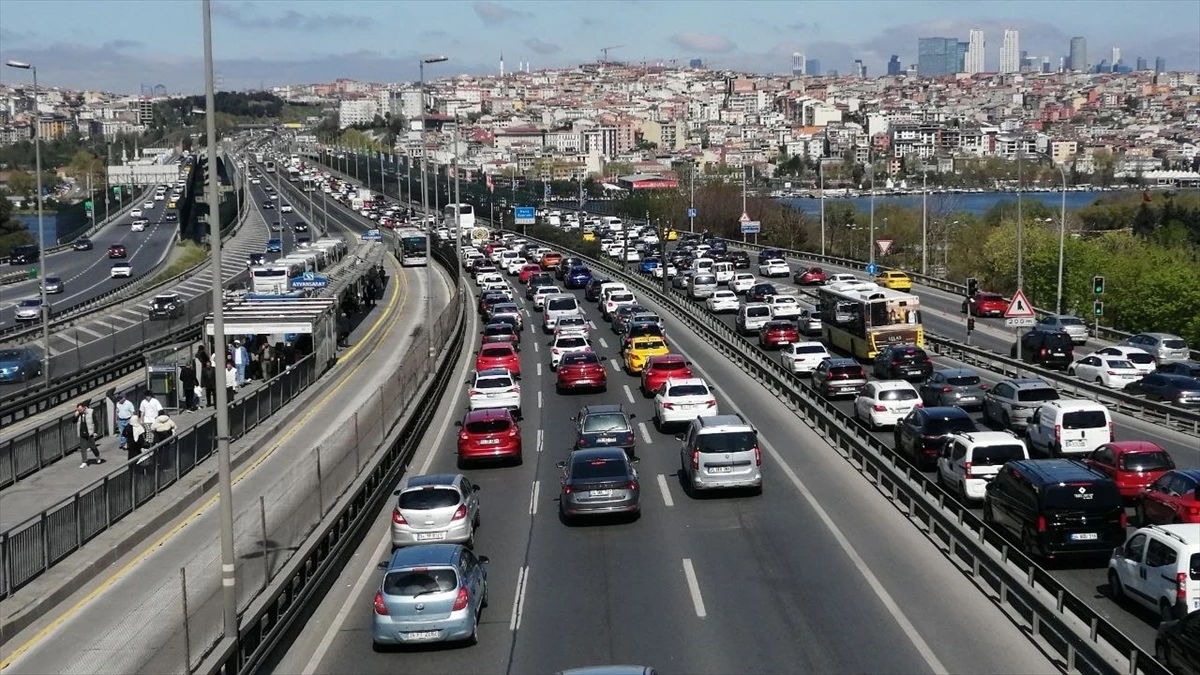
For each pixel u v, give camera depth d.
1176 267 81.31
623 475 27.30
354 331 74.50
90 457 38.22
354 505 28.14
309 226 161.00
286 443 41.44
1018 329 50.59
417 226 149.38
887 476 29.14
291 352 56.19
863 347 55.50
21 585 24.16
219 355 18.73
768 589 21.97
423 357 49.59
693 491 30.33
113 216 192.50
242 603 19.19
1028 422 37.41
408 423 37.28
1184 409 39.62
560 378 48.75
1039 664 17.70
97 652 17.72
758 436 38.47
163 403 46.19
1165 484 24.95
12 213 183.50
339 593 23.30
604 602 21.53
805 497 29.73
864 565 23.44
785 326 62.22
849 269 106.94
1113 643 16.58
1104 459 28.59
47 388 48.03
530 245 132.50
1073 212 151.00
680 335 69.56
